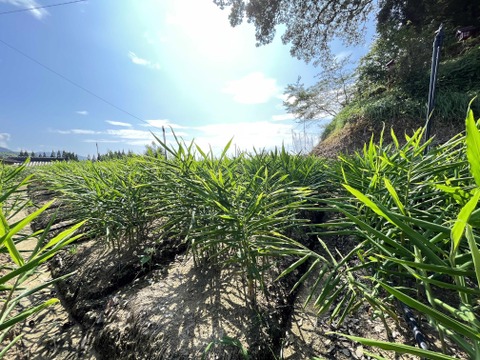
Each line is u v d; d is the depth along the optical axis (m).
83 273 1.42
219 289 1.16
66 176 2.10
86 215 1.57
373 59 6.39
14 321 0.51
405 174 1.04
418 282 0.89
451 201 0.89
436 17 7.47
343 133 6.02
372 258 0.75
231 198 1.07
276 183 1.34
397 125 4.79
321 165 2.30
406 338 0.87
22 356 1.00
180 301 1.09
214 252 1.32
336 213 2.14
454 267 0.43
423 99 4.72
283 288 1.20
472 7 6.84
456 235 0.40
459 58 5.20
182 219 1.30
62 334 1.10
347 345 0.90
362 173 1.31
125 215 1.56
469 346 0.41
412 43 5.38
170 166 1.36
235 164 1.54
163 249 1.59
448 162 1.03
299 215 1.83
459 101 4.09
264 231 0.96
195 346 0.84
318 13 10.50
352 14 10.26
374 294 0.82
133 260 1.46
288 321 1.05
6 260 1.78
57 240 0.56
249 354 0.81
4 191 1.71
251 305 1.03
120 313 1.09
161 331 0.91
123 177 1.73
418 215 0.88
